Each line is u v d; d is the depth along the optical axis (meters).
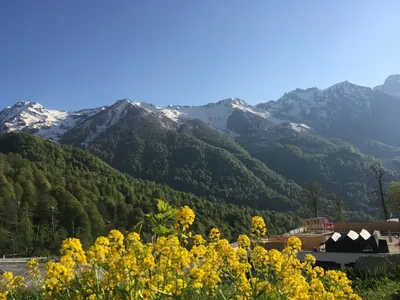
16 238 55.22
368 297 6.95
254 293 4.16
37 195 74.50
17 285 4.95
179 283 3.59
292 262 4.71
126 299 3.34
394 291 6.91
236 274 4.54
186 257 3.86
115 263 3.38
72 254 3.75
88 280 3.65
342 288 5.69
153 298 3.49
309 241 27.03
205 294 4.29
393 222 35.91
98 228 68.56
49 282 3.82
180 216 4.17
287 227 84.81
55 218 67.94
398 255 10.43
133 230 4.19
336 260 21.48
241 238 5.13
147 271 3.56
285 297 4.37
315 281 5.02
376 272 9.35
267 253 4.65
